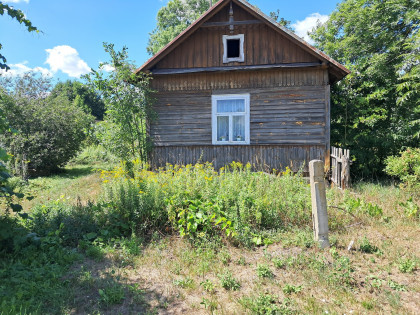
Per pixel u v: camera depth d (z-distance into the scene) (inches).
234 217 198.7
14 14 171.3
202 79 409.1
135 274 159.2
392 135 433.7
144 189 234.4
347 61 506.3
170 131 417.4
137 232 212.5
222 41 406.6
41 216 218.4
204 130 410.0
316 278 146.6
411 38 424.8
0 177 167.6
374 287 138.3
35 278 148.6
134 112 399.9
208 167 341.1
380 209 227.3
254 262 168.7
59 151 570.6
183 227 209.3
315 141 383.6
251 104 398.3
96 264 171.0
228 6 402.3
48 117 571.5
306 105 385.7
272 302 129.8
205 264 164.1
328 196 264.4
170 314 124.3
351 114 489.7
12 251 178.2
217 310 125.5
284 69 386.0
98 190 377.1
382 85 478.0
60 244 191.3
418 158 288.5
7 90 564.7
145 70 407.2
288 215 217.8
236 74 401.1
